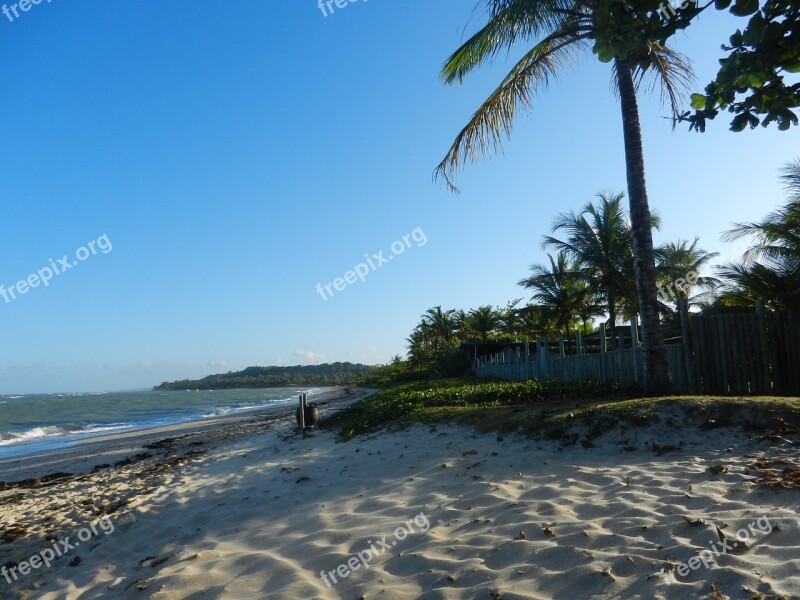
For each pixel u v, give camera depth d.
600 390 12.13
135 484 10.06
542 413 8.84
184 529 6.29
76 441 24.92
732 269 15.52
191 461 12.32
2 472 15.70
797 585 3.21
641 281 10.61
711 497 4.84
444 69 12.48
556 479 6.12
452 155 12.78
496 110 12.37
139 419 40.88
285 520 5.94
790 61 2.95
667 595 3.34
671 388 10.38
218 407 55.53
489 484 6.09
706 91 3.27
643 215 10.71
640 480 5.69
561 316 29.70
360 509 5.90
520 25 11.02
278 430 16.09
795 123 3.19
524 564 3.97
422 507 5.63
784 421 6.95
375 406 14.43
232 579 4.49
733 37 3.01
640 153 10.85
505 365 26.28
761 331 10.91
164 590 4.39
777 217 15.38
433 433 9.55
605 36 3.12
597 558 3.88
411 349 62.66
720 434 7.06
